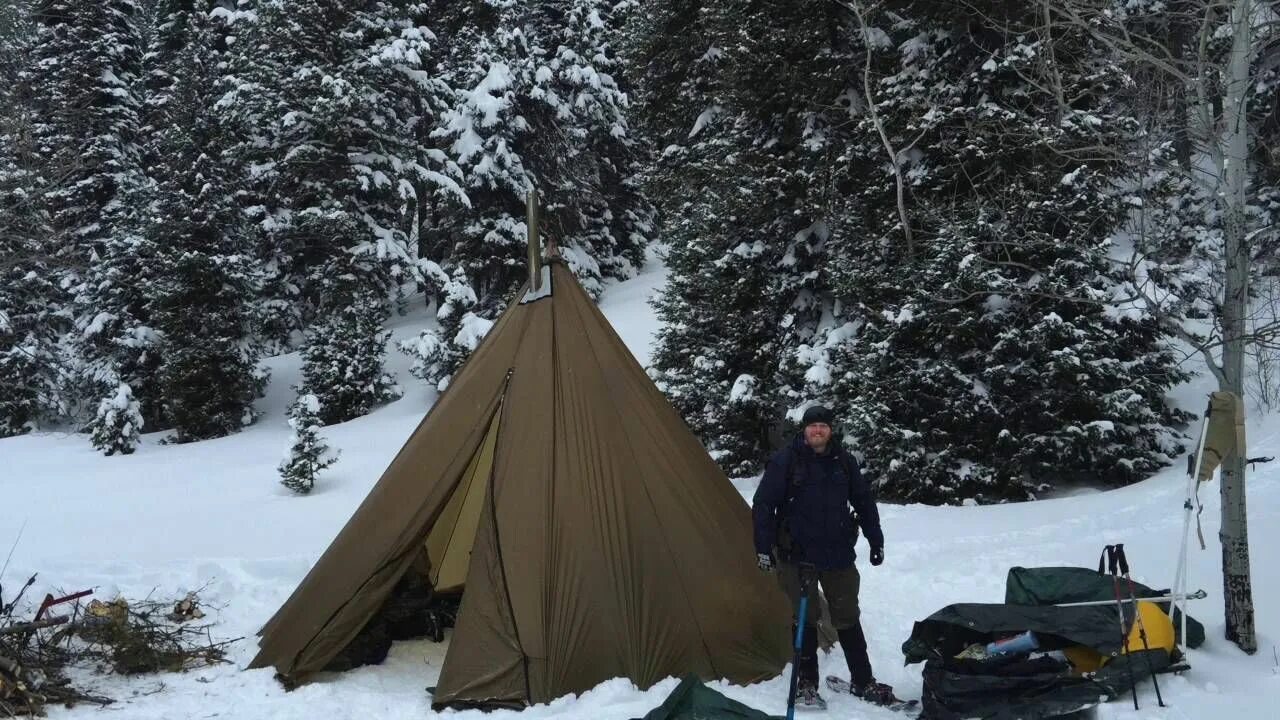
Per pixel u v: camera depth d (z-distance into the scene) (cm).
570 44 2680
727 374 1483
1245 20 551
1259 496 897
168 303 2184
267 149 2512
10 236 1282
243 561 864
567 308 651
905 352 1217
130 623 622
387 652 636
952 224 1109
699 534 591
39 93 1938
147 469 1762
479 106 2309
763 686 550
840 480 511
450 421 625
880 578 755
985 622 507
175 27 3092
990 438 1178
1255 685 489
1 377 2431
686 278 1530
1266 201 880
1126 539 805
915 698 528
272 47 2469
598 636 542
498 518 570
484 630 542
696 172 1711
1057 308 1142
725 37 1448
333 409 2072
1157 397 1188
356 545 602
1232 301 551
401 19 2636
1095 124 1034
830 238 1387
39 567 863
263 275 2495
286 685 564
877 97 1346
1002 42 1264
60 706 528
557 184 2488
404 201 2458
